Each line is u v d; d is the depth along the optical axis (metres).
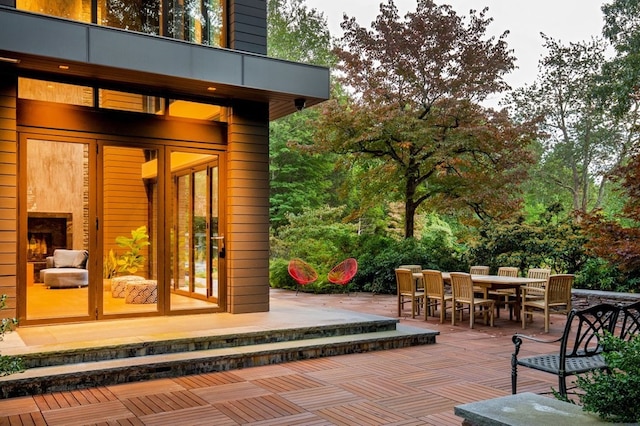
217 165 7.23
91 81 6.28
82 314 6.26
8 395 4.27
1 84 5.68
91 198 6.33
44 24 5.29
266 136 7.38
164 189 6.80
